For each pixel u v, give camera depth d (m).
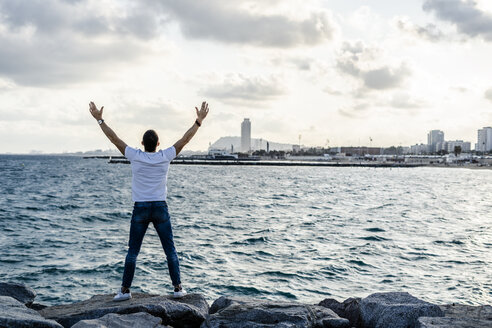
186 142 5.73
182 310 5.71
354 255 17.64
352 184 77.00
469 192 60.62
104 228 24.75
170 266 6.11
